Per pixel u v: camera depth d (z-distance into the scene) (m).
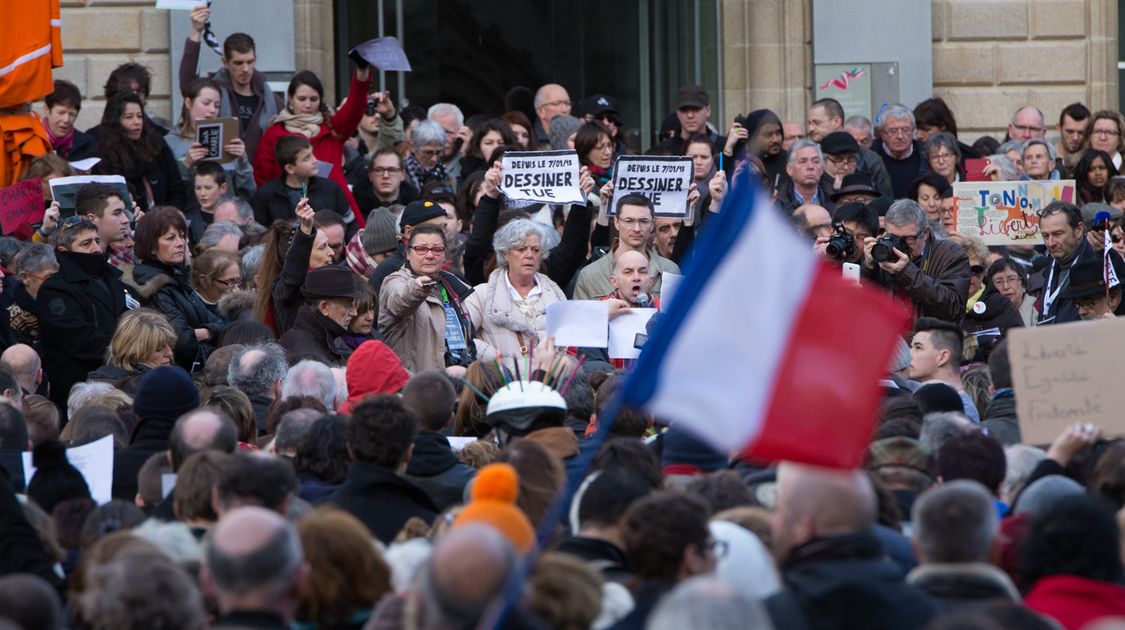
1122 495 7.70
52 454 8.05
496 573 5.02
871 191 16.41
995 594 6.00
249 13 20.12
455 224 15.27
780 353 5.91
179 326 13.26
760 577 6.33
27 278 13.12
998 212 16.55
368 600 6.17
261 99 17.94
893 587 5.69
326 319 12.42
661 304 12.93
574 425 10.23
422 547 6.75
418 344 13.10
